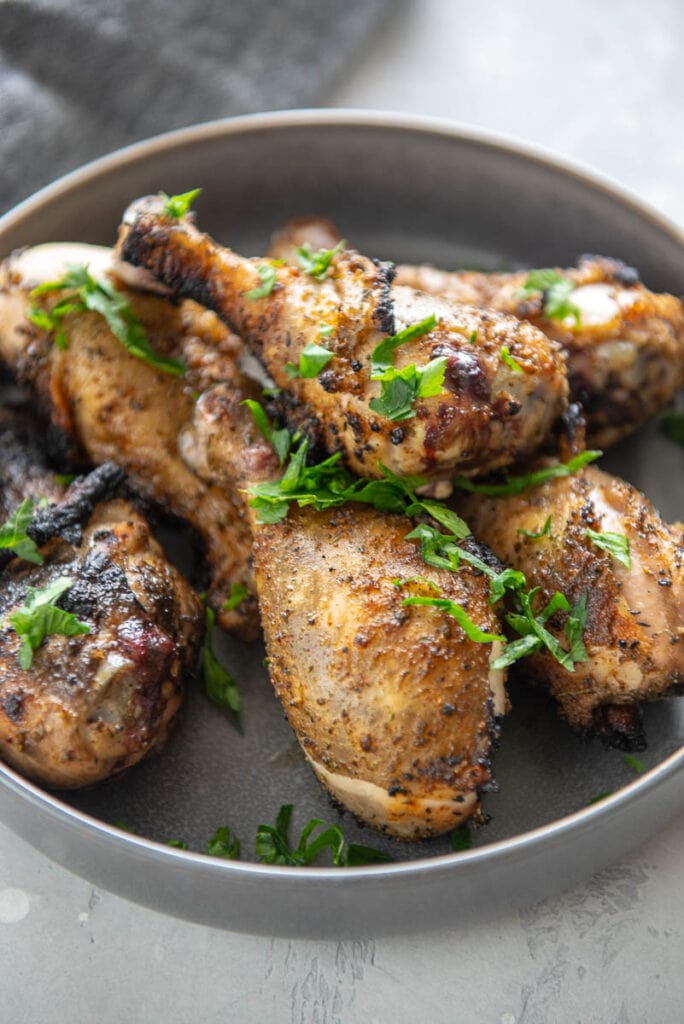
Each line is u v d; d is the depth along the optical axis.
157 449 0.42
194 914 0.37
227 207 0.49
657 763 0.40
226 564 0.42
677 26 0.57
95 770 0.38
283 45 0.54
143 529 0.40
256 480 0.40
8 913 0.39
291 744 0.41
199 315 0.43
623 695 0.38
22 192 0.51
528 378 0.38
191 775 0.40
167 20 0.53
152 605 0.39
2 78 0.51
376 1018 0.37
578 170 0.46
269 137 0.48
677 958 0.38
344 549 0.38
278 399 0.40
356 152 0.48
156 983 0.38
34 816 0.37
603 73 0.56
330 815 0.39
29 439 0.44
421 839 0.38
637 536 0.39
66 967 0.38
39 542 0.39
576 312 0.42
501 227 0.49
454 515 0.38
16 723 0.37
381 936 0.37
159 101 0.53
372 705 0.36
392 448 0.38
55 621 0.38
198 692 0.41
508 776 0.40
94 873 0.38
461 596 0.37
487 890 0.36
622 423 0.44
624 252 0.47
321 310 0.39
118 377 0.42
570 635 0.38
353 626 0.36
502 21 0.58
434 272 0.45
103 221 0.48
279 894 0.36
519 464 0.40
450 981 0.38
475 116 0.55
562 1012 0.37
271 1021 0.38
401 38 0.57
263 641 0.42
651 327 0.42
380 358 0.38
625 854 0.38
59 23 0.52
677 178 0.53
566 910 0.39
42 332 0.42
